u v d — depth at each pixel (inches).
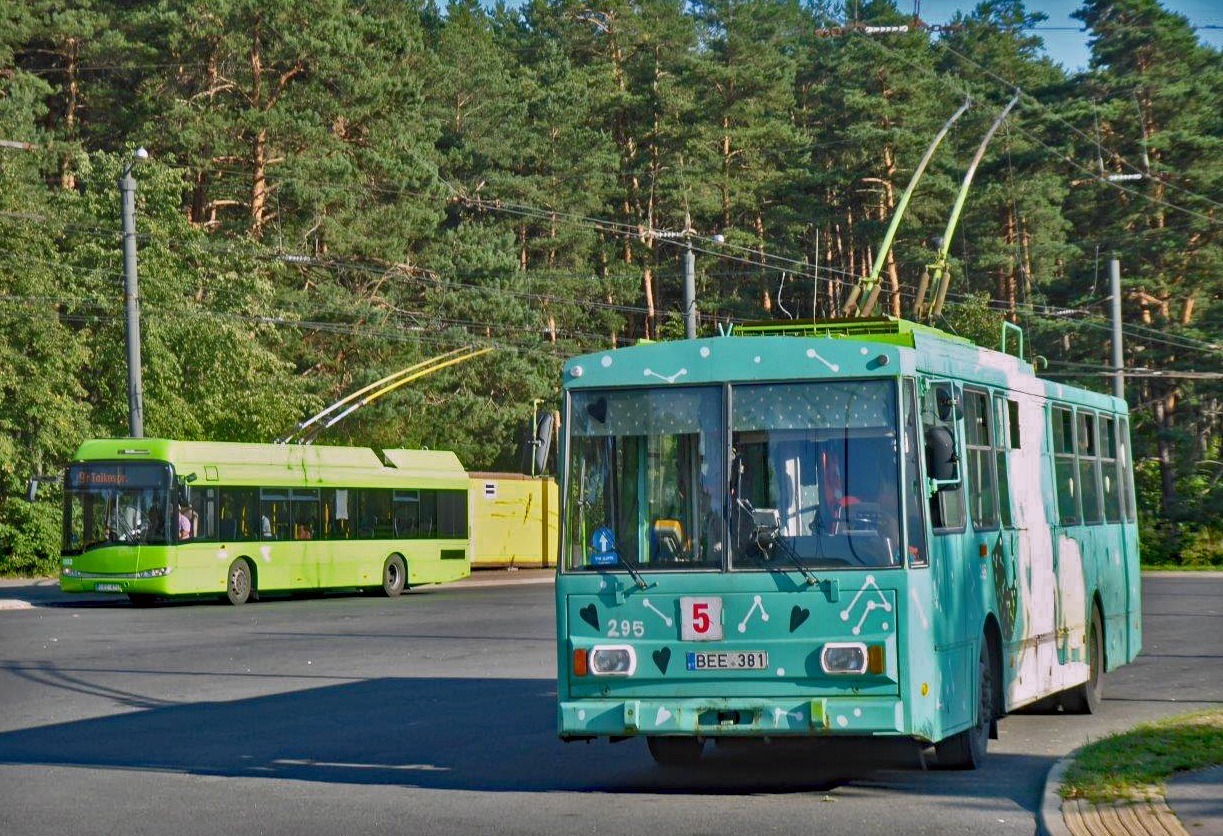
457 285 2960.1
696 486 490.9
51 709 748.6
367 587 1907.0
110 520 1593.3
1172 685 807.1
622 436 499.5
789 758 576.1
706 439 493.4
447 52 3695.9
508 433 3019.2
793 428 489.1
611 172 3528.5
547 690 813.2
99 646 1107.9
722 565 481.7
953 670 508.4
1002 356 621.0
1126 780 469.1
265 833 432.8
